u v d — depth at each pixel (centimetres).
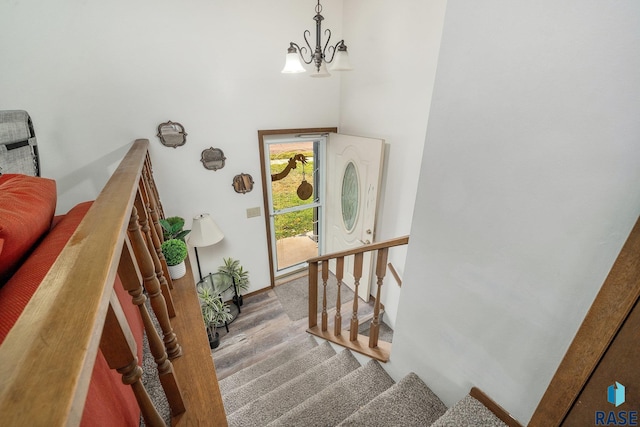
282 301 319
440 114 91
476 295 94
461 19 78
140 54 198
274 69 248
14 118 158
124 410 68
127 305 100
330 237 348
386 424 112
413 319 124
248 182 275
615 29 52
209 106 233
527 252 77
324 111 289
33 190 91
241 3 217
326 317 203
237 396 178
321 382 166
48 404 25
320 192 338
